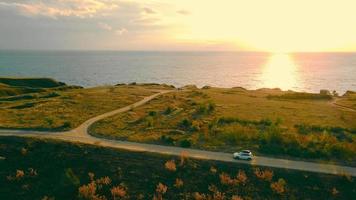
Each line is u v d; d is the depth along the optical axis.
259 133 70.75
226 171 54.38
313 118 88.75
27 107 96.94
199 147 63.31
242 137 68.62
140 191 51.31
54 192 51.50
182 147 63.16
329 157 59.72
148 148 61.97
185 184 52.34
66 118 83.06
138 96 118.31
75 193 51.12
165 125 78.56
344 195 49.50
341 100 125.06
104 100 109.00
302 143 65.62
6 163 57.97
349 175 52.31
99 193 51.12
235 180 52.19
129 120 82.88
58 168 56.53
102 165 56.69
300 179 52.16
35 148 61.66
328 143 65.75
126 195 50.59
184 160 56.75
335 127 78.62
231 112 92.88
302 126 78.88
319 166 55.78
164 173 54.44
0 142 63.66
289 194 49.78
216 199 49.38
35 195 51.31
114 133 70.75
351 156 60.34
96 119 83.38
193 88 149.62
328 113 96.31
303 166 55.56
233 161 56.75
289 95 131.62
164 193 50.69
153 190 51.44
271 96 129.25
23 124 75.81
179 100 110.50
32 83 146.25
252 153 60.62
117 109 96.50
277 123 80.38
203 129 74.94
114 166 56.34
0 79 144.12
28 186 53.03
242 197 49.59
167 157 58.09
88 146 61.97
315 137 70.00
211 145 64.56
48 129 72.50
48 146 62.09
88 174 54.72
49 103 101.69
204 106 93.75
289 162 57.03
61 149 61.12
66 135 68.56
